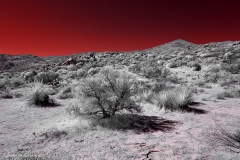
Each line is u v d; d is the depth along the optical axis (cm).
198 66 2447
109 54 7025
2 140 445
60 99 1042
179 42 12000
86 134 473
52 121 609
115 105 604
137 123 561
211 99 909
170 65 2922
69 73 2703
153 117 630
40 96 911
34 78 2016
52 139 445
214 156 339
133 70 2592
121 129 506
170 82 1666
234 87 1263
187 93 803
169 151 368
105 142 421
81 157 349
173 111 706
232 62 2577
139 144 407
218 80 1603
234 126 499
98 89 598
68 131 491
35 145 411
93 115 611
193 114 648
